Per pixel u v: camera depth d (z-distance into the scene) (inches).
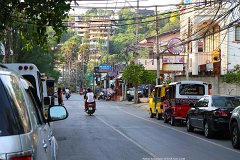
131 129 872.9
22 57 1567.4
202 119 738.2
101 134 772.6
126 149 579.5
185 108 938.7
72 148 585.6
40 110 249.1
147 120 1136.8
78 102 2404.0
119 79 2972.4
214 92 1482.5
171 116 971.9
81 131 826.2
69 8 608.7
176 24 2500.0
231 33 1625.2
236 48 1625.2
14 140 141.7
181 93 950.4
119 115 1342.3
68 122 1047.0
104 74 4099.4
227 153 547.2
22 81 192.2
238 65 1446.9
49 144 214.4
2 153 136.3
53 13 614.2
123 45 3693.4
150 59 2383.1
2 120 144.6
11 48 1507.1
